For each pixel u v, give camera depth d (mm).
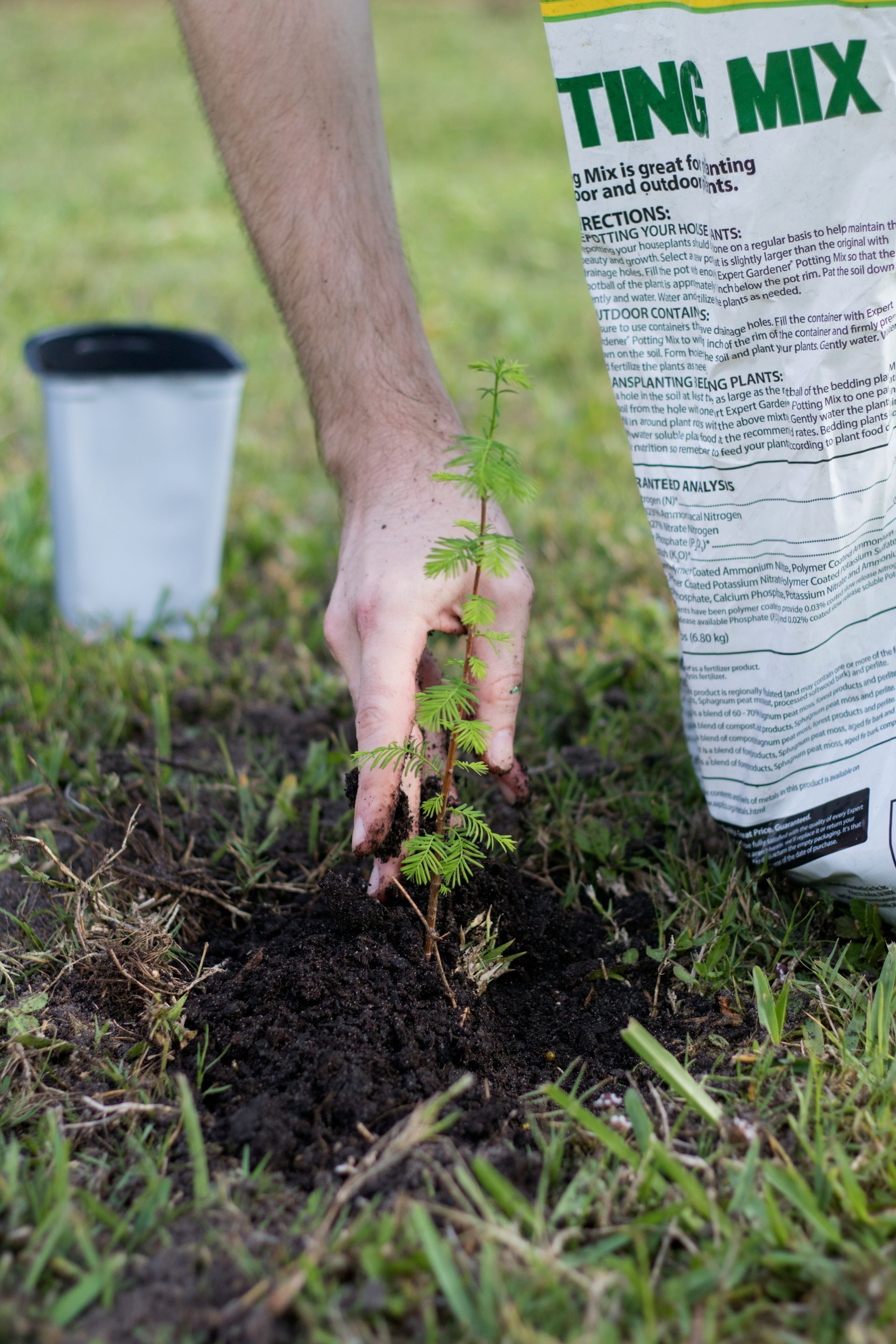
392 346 813
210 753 969
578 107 722
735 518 761
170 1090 725
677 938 790
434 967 758
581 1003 780
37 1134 704
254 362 1827
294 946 776
